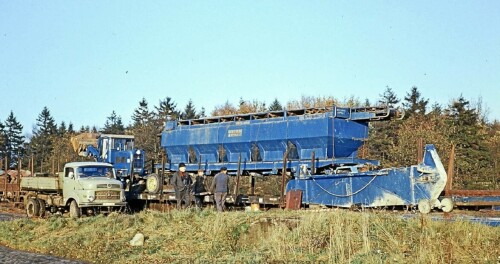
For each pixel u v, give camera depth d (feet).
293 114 83.46
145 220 63.82
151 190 91.40
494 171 143.84
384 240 47.29
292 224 53.31
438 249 44.19
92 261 52.70
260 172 86.48
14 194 104.01
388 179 67.26
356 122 80.07
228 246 52.42
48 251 58.85
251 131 86.48
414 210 65.46
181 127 97.86
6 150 301.63
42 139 284.82
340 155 79.36
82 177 83.35
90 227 63.98
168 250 53.47
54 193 89.20
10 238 66.13
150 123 236.84
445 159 139.74
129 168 99.25
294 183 76.38
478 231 46.93
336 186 71.97
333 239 46.93
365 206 68.54
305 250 47.62
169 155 100.07
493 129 201.36
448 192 66.74
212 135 91.86
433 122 162.71
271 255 47.44
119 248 55.26
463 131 158.61
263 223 54.29
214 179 73.87
